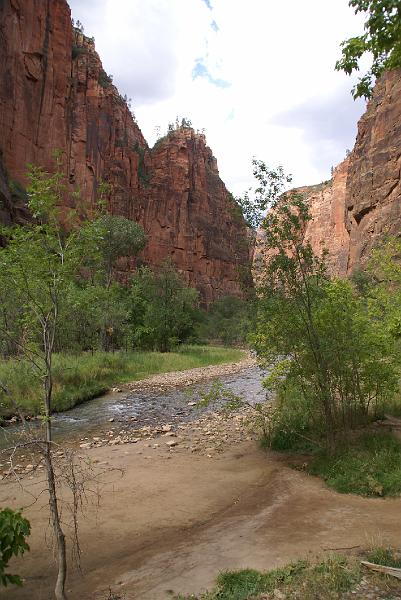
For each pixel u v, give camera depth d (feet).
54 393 53.01
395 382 33.01
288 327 29.12
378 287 38.27
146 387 71.72
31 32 236.43
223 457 31.81
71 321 68.69
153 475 27.76
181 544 18.03
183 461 30.96
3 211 149.79
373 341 32.37
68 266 15.38
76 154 282.97
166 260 155.12
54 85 254.88
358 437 29.19
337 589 13.14
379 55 13.82
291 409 34.22
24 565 16.74
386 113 236.43
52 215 15.40
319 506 21.07
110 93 347.97
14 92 218.18
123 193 347.56
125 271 297.12
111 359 87.76
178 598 13.75
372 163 237.66
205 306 415.23
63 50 263.29
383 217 220.84
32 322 15.64
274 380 30.66
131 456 32.45
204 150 507.71
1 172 175.83
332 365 29.25
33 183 15.24
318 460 27.53
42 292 15.53
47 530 19.83
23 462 31.17
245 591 13.62
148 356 112.68
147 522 20.65
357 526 18.16
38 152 238.48
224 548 17.20
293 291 28.96
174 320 144.15
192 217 438.81
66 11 266.36
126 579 15.38
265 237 29.63
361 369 33.17
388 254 39.52
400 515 19.20
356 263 237.45
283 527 18.75
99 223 16.11
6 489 25.63
